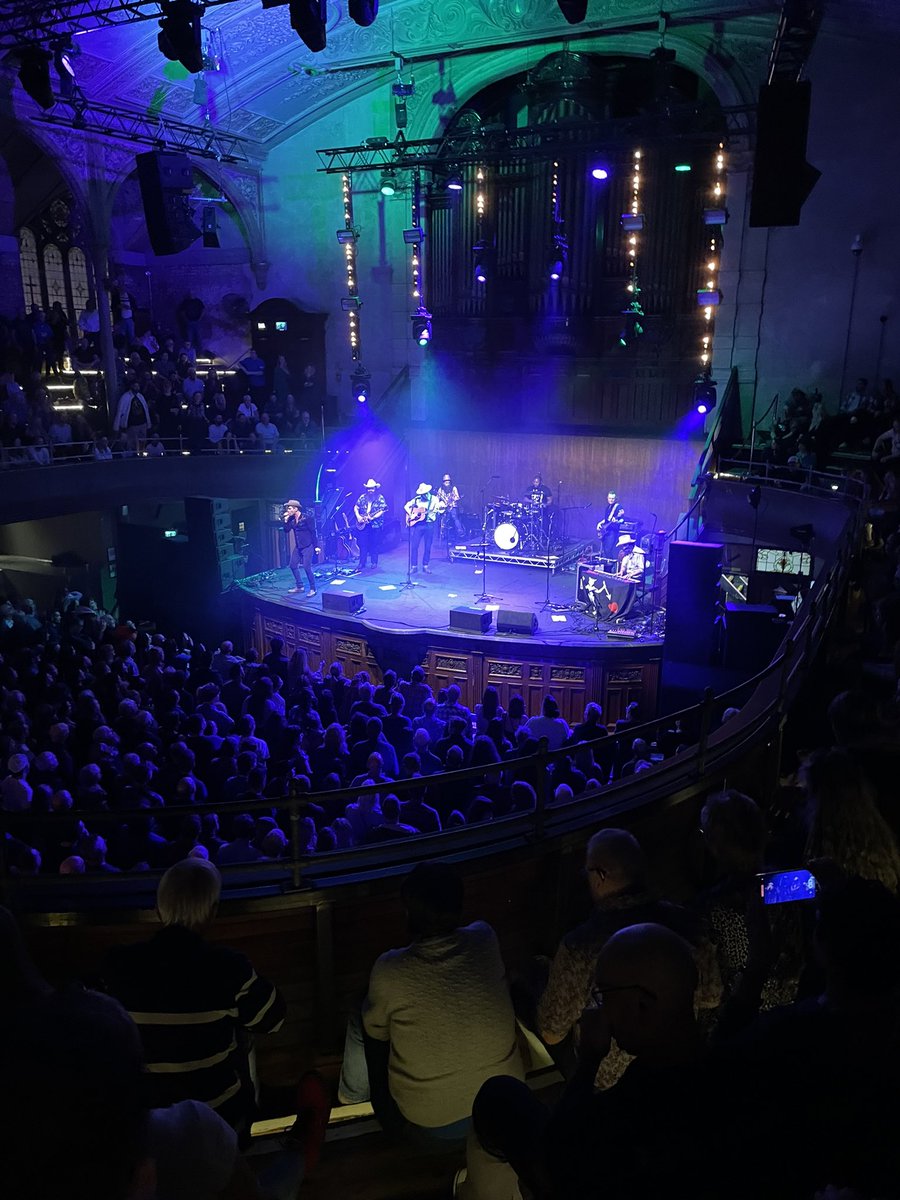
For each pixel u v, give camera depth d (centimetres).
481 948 293
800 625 927
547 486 2181
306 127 2347
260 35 1947
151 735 947
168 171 1479
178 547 2198
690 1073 183
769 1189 179
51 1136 109
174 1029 266
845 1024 192
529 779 838
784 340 2011
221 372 2562
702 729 537
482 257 2183
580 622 1672
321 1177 332
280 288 2481
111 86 1897
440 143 2105
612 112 2144
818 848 360
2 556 2516
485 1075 284
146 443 2130
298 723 1123
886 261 1903
